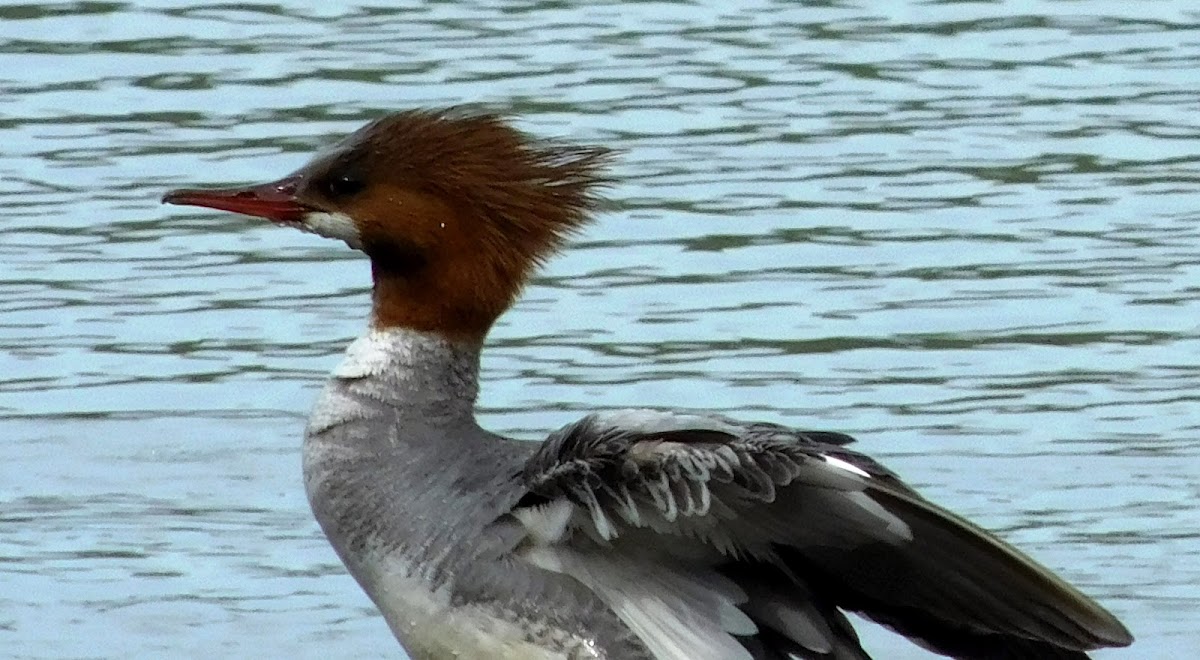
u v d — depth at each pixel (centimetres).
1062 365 1485
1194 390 1452
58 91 1845
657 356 1498
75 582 1276
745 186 1711
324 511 980
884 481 865
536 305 1566
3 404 1455
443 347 999
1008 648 932
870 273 1599
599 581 938
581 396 1453
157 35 1942
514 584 941
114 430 1424
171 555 1301
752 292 1577
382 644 1222
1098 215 1672
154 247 1644
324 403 990
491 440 975
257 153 1739
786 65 1900
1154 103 1836
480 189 1002
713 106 1819
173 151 1747
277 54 1908
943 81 1878
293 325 1548
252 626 1237
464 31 1961
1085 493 1348
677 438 883
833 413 1435
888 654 1219
